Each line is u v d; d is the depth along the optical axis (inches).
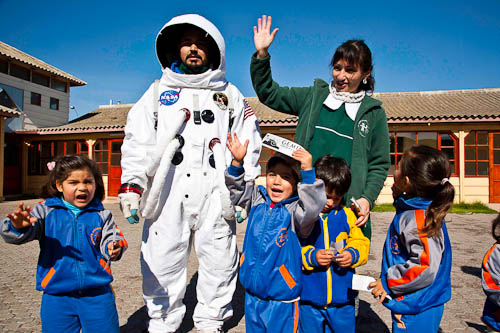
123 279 178.4
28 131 653.9
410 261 81.0
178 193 107.0
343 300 90.4
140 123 112.7
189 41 112.0
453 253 238.5
